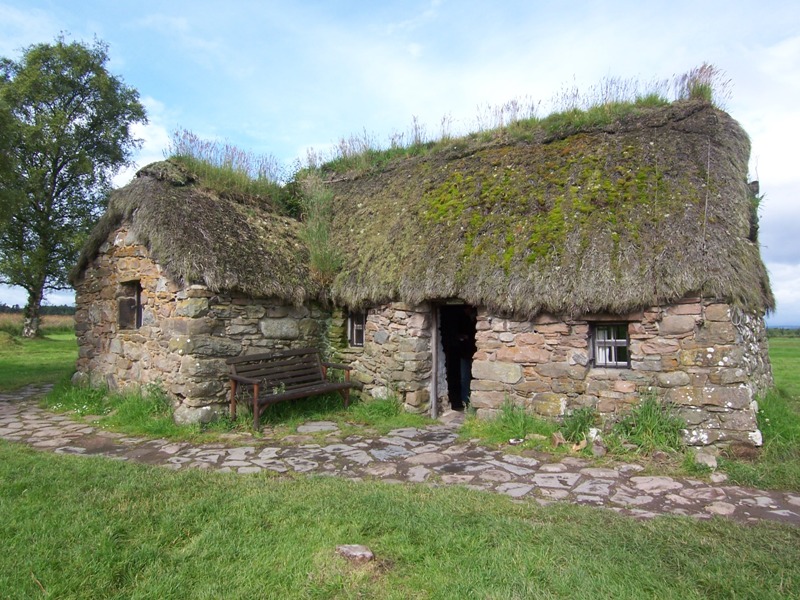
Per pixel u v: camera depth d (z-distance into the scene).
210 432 7.40
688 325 6.29
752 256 6.74
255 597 3.02
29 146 20.77
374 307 9.30
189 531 3.88
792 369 13.23
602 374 6.85
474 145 10.12
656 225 6.77
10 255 21.20
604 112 8.94
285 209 11.43
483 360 7.72
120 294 9.46
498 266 7.47
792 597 3.03
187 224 8.14
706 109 7.97
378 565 3.39
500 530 3.89
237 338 8.27
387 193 10.87
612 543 3.70
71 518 4.04
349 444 6.82
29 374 14.10
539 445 6.47
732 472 5.34
